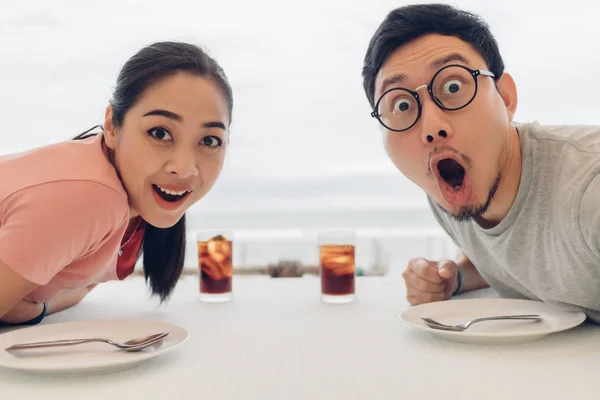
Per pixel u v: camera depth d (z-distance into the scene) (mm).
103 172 972
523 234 1004
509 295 1242
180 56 1016
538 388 603
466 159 956
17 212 888
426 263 1212
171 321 1045
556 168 938
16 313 1011
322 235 1277
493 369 681
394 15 1022
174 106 977
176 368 703
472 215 1001
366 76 1094
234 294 1403
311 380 645
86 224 923
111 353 760
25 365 647
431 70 956
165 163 998
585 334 870
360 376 659
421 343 833
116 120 1038
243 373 678
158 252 1250
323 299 1265
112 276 1264
